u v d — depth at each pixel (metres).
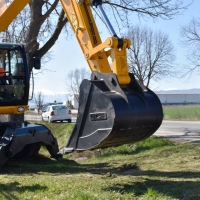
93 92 5.80
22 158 10.13
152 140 11.68
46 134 9.69
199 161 8.77
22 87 10.06
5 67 9.84
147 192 5.84
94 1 6.48
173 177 7.16
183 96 80.50
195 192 5.83
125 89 6.03
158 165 8.66
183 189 6.07
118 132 5.57
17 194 6.10
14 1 8.22
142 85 6.23
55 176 7.78
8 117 13.78
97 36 6.75
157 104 6.07
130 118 5.66
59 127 17.45
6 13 8.42
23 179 7.26
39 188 6.35
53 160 10.18
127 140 5.93
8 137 8.85
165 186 6.39
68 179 7.13
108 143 5.72
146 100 5.96
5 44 9.77
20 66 10.05
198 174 7.29
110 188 6.27
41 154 10.51
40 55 16.00
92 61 6.60
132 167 8.74
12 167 9.12
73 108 64.38
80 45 6.85
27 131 9.15
